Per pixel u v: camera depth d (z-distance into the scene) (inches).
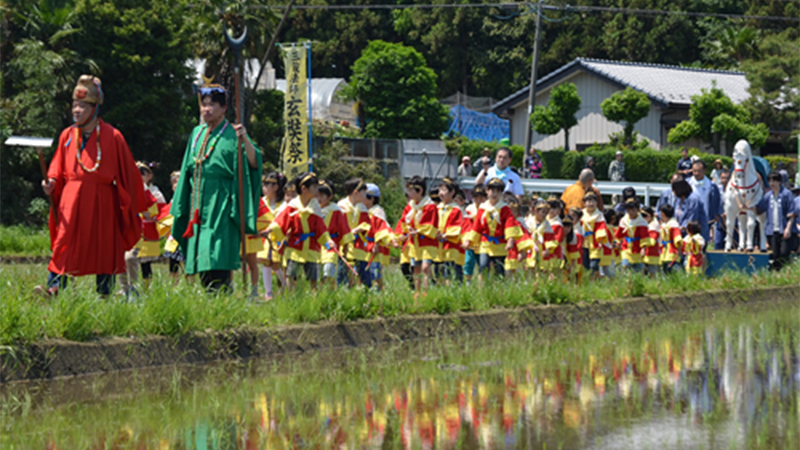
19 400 190.9
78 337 226.4
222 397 196.4
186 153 280.2
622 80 1382.9
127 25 1043.3
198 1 1151.6
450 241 418.3
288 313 278.7
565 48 1946.4
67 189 257.8
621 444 156.6
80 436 159.8
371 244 397.1
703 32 1969.7
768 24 1908.2
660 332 318.3
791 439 160.6
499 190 398.6
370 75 1478.8
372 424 170.9
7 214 944.9
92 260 258.1
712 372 230.5
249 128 1183.6
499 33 2001.7
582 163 1279.5
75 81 984.9
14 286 256.7
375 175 1152.2
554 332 319.3
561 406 188.2
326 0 2087.8
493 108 1503.4
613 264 493.4
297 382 215.5
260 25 1135.6
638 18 1900.8
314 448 152.8
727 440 159.8
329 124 1419.8
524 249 393.4
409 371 232.1
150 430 164.7
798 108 1332.4
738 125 1242.6
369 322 289.6
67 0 1000.2
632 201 494.3
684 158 906.1
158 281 271.6
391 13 2119.8
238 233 277.4
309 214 333.1
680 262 508.1
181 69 1072.8
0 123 934.4
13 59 977.5
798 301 453.1
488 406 188.2
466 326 317.4
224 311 259.4
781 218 579.5
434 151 1202.6
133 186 267.6
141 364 231.8
